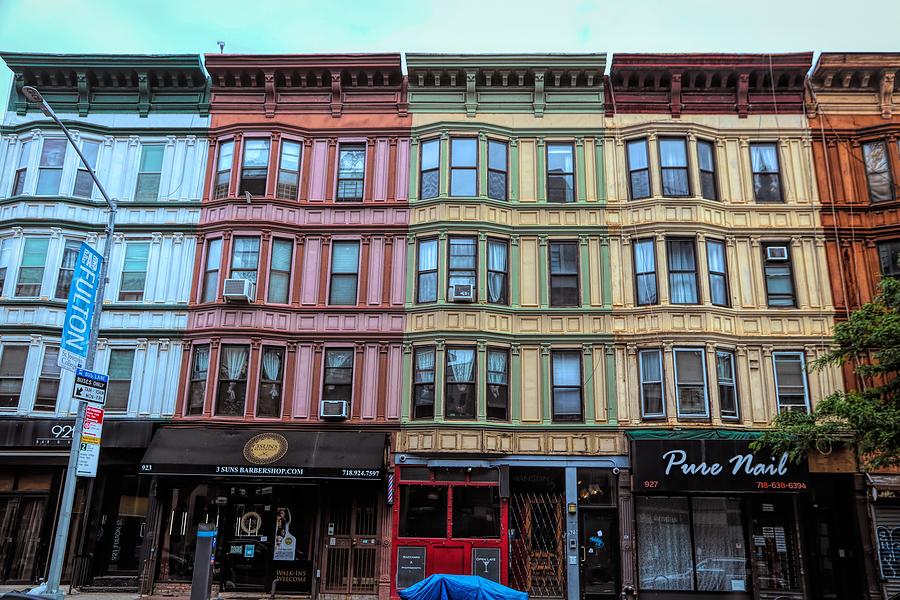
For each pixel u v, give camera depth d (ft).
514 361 65.98
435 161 71.00
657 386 64.44
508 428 64.08
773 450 53.98
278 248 69.46
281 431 64.18
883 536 59.93
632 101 72.38
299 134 72.54
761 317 66.33
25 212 69.92
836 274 67.51
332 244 69.97
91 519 64.34
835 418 60.03
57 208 70.03
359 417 64.95
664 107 72.28
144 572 61.36
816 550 62.69
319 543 62.44
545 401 64.90
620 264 67.92
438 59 72.23
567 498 62.28
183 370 67.05
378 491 63.67
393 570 60.90
